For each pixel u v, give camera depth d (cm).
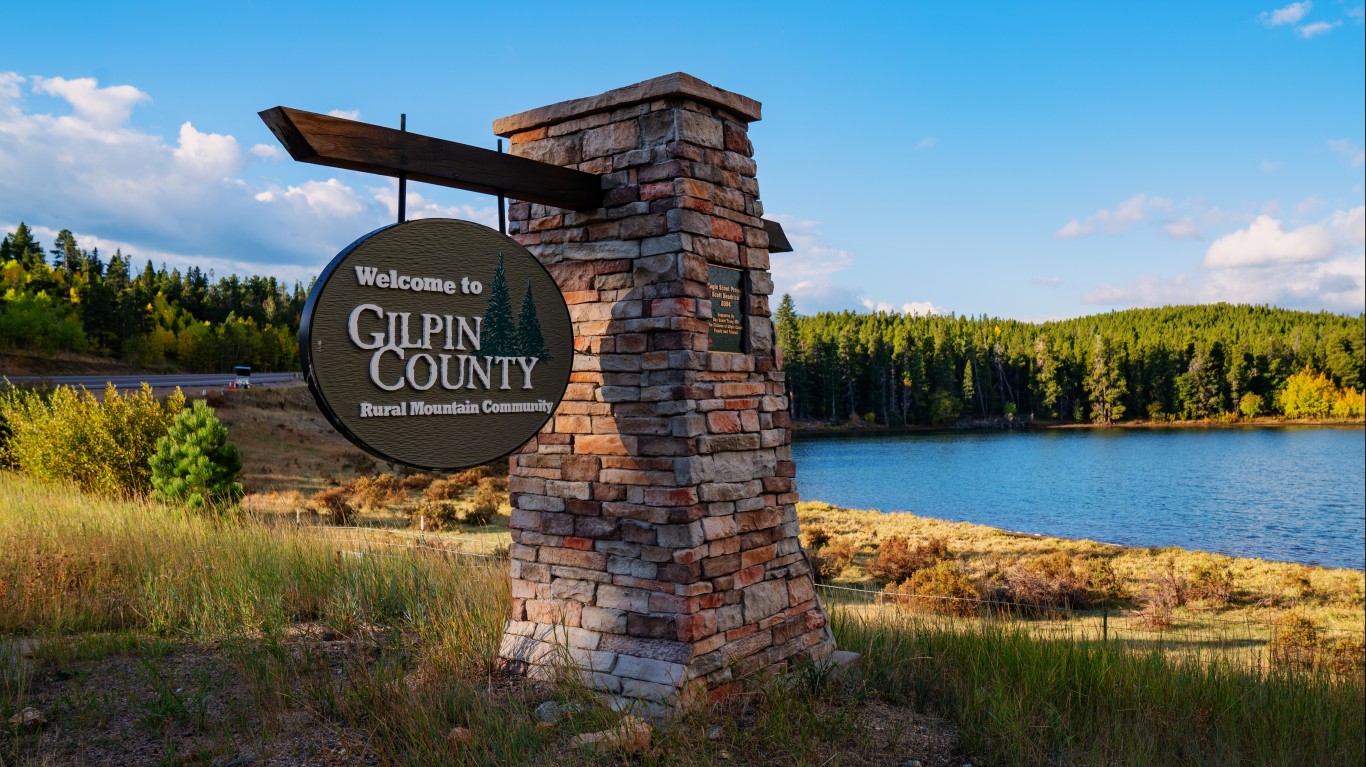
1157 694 595
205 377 6762
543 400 511
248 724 460
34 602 655
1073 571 2227
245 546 838
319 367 400
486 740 438
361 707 476
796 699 530
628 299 552
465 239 472
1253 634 1595
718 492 544
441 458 455
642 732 452
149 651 574
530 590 588
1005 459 7844
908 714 550
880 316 18038
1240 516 4556
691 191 542
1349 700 684
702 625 521
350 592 710
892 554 2241
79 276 12112
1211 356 14112
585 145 583
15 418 1898
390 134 437
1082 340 15388
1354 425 12144
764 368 605
